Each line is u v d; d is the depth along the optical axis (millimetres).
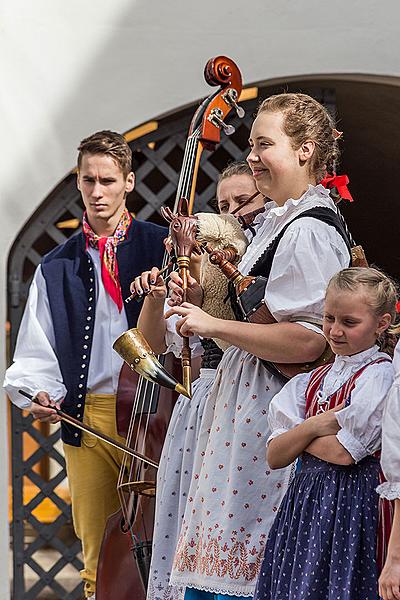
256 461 8633
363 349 7969
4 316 14242
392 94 15531
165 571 9828
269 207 9547
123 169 12633
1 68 14258
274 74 14195
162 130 14633
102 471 12273
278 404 8234
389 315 7980
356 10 14219
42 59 14250
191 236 9094
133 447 11227
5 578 14219
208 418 9234
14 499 14484
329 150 9016
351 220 20688
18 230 14242
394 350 7824
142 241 12758
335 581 7660
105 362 12398
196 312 8586
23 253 14469
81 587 14531
